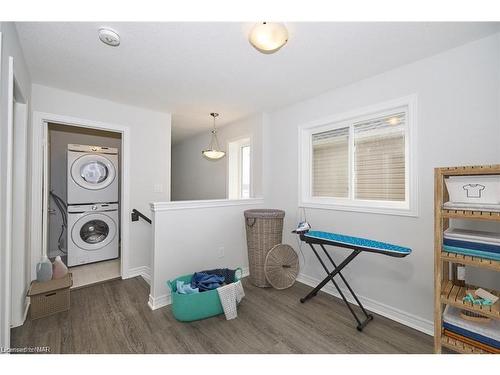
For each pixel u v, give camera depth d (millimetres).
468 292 1395
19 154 1951
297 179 2949
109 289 2654
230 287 2094
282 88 2502
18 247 1943
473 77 1667
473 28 1524
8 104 1371
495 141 1585
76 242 3426
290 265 2709
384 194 2262
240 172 4055
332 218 2576
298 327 1932
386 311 2107
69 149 3402
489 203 1288
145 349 1656
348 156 2537
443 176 1476
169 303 2332
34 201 2357
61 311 2146
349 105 2406
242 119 3668
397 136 2170
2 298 1370
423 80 1903
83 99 2660
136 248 3068
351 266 2389
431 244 1865
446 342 1395
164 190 3320
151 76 2219
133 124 3057
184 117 3586
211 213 2740
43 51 1782
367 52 1815
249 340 1762
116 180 3799
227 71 2125
